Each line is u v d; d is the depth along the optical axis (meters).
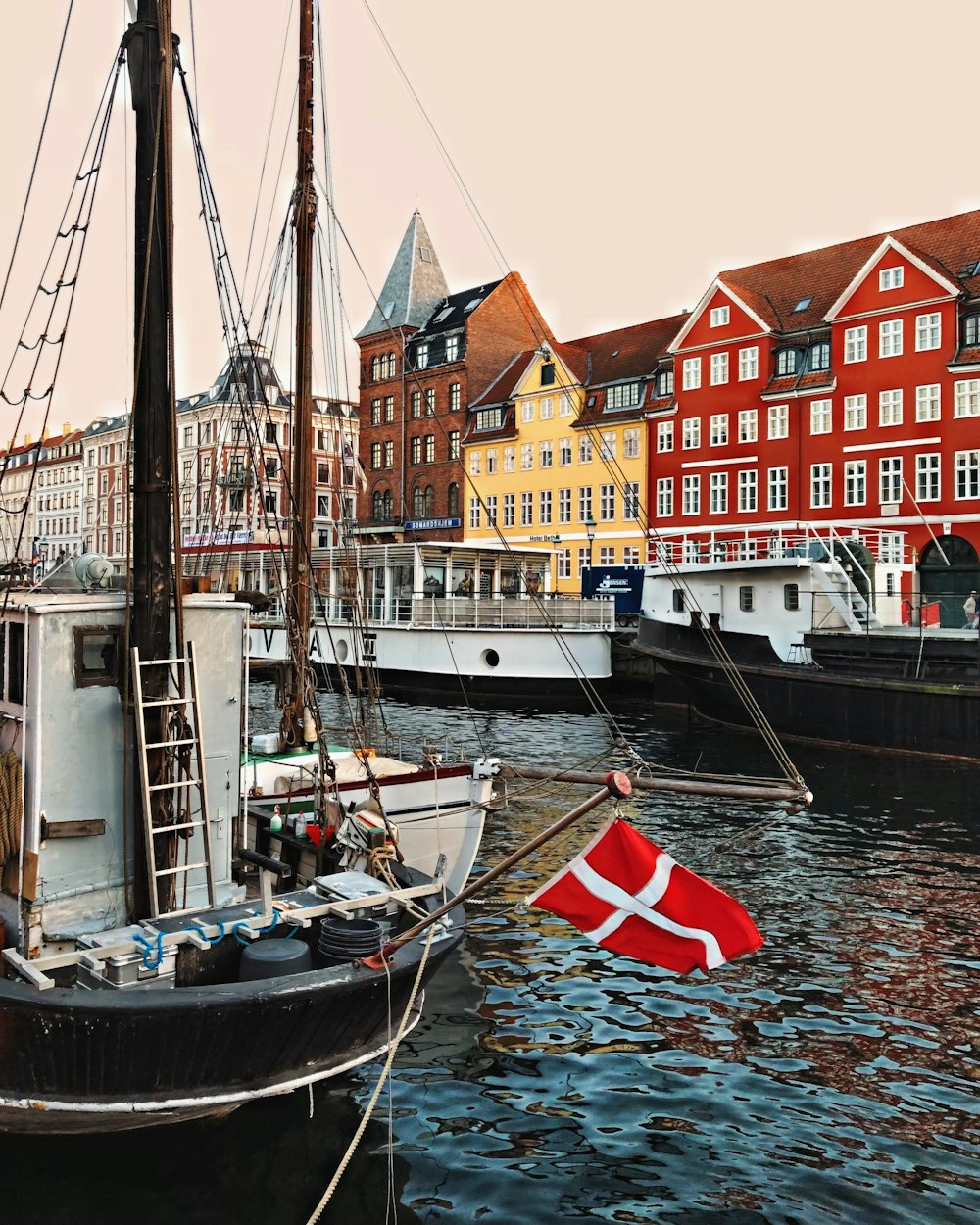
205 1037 6.43
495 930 11.96
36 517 94.81
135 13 7.77
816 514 41.91
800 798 8.39
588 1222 6.38
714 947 6.56
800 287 46.25
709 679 28.36
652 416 48.03
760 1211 6.55
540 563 40.53
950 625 34.44
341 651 39.59
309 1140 7.20
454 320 60.59
